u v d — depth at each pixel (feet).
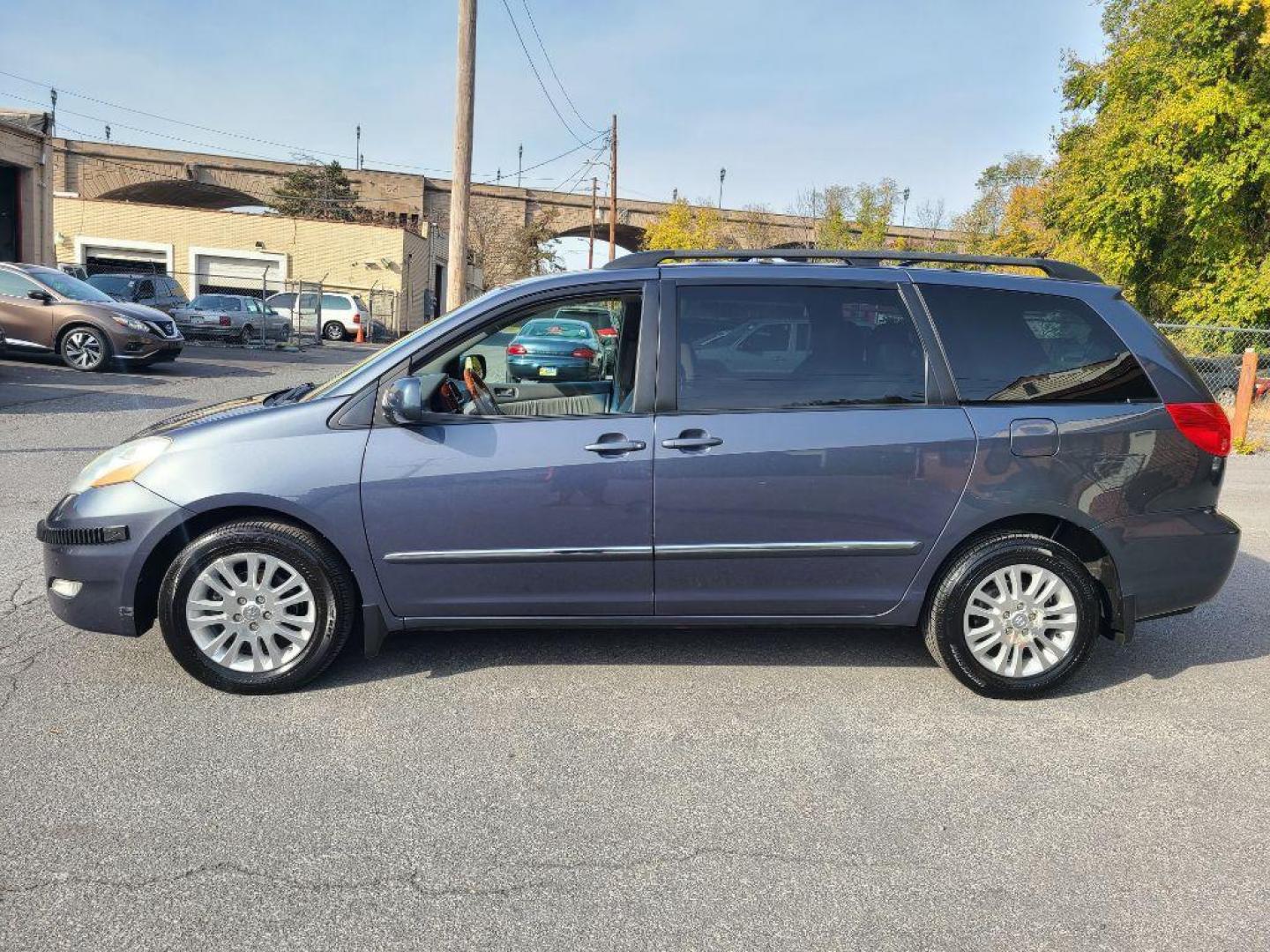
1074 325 12.97
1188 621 16.28
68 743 10.91
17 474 25.48
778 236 193.47
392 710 12.02
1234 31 59.98
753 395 12.41
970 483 12.43
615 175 147.02
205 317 82.12
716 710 12.24
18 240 75.31
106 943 7.55
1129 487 12.70
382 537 12.14
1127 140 67.62
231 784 10.11
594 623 12.71
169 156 178.40
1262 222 63.10
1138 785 10.46
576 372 12.75
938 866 8.86
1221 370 46.03
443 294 177.99
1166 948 7.76
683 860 8.91
